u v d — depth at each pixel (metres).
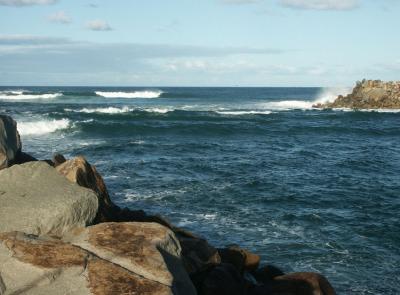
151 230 6.48
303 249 11.94
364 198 17.12
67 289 5.25
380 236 13.12
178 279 5.98
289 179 19.75
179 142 29.67
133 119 41.69
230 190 17.36
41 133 31.92
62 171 9.88
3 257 5.64
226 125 38.34
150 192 16.61
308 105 70.00
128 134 33.31
